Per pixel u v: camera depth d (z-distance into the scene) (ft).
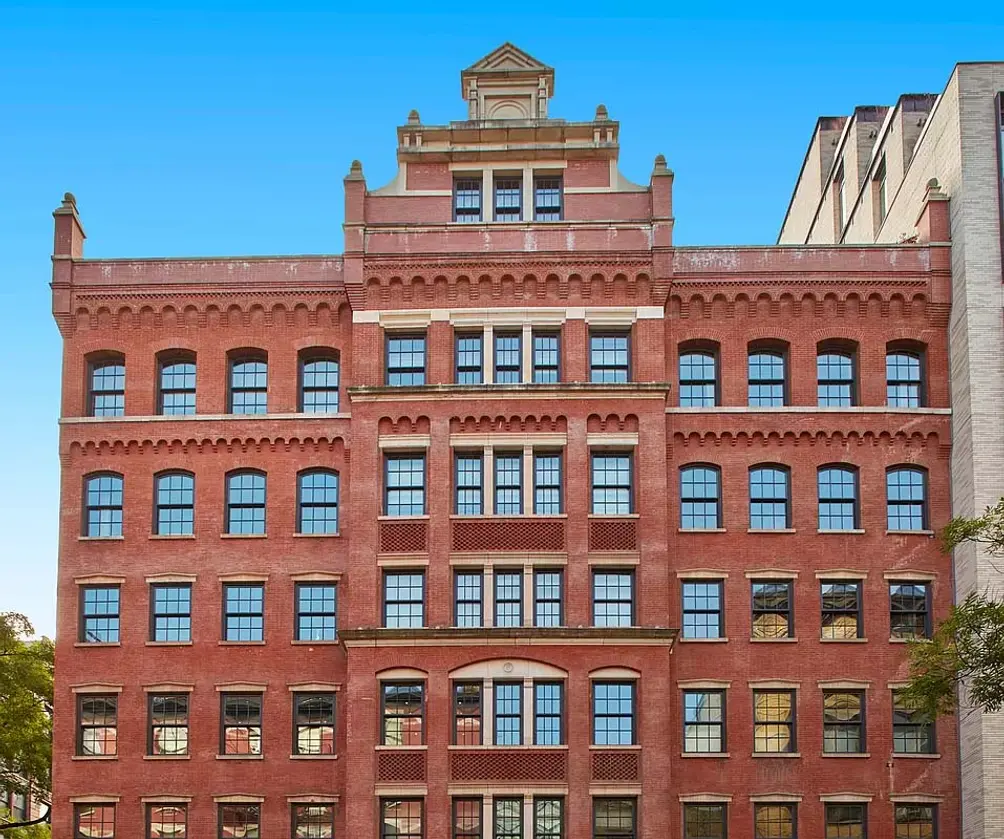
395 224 180.86
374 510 172.76
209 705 174.19
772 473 178.50
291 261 183.83
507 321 178.29
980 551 168.04
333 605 176.35
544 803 165.27
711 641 172.96
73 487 180.34
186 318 183.73
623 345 178.81
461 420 175.11
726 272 181.27
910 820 169.89
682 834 168.76
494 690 167.22
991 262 175.94
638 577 170.60
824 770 170.19
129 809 172.04
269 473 179.32
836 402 180.65
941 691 145.48
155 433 180.65
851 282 181.27
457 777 165.17
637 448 173.78
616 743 166.20
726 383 179.63
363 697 167.12
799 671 172.86
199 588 176.96
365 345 178.40
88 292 184.03
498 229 180.14
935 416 178.60
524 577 170.91
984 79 180.65
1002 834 160.76
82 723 175.11
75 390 182.70
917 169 198.29
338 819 170.91
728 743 170.71
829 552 175.52
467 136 185.98
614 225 179.63
